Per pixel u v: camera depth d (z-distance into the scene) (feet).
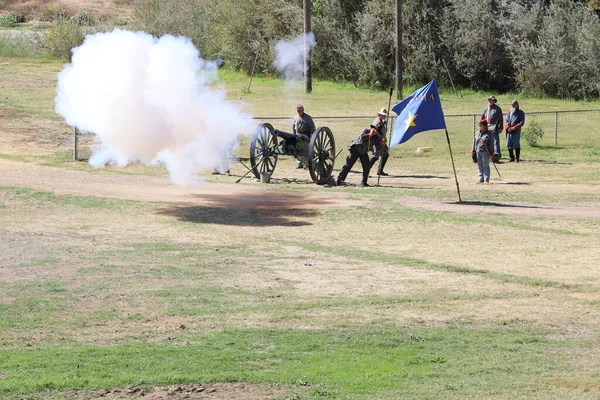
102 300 55.57
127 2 339.77
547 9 233.55
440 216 89.40
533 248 75.31
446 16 235.40
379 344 47.34
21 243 73.41
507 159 138.92
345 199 99.96
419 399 38.04
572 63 224.12
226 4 265.13
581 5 232.32
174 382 39.75
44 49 275.80
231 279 62.39
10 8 338.95
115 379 39.63
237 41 257.14
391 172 126.93
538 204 98.84
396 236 79.82
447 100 218.38
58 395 37.70
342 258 70.23
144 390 38.70
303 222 85.71
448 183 115.55
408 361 44.19
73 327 49.37
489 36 232.12
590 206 97.55
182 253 70.79
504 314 54.75
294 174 121.60
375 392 38.96
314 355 44.83
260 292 58.80
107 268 64.80
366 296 58.39
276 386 39.60
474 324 52.37
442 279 63.82
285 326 50.70
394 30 235.40
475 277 64.64
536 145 151.74
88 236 77.05
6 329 48.57
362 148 111.24
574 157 139.54
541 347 47.47
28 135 145.07
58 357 43.01
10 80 212.84
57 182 107.04
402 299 57.72
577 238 79.87
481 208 95.09
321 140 112.16
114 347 45.16
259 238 77.77
